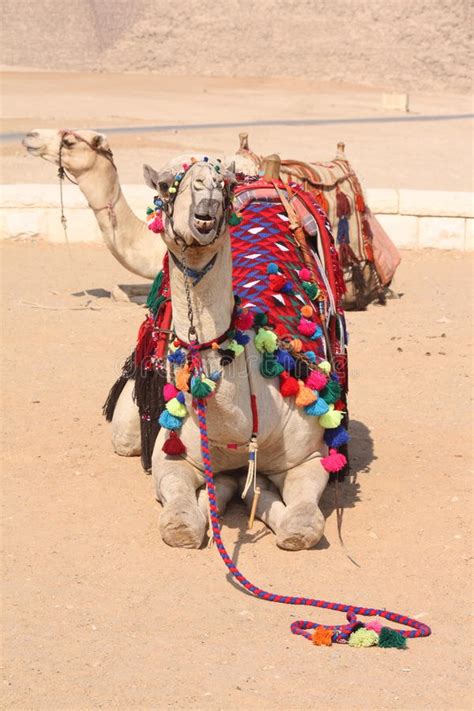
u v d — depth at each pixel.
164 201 5.92
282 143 35.47
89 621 5.95
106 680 5.30
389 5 141.62
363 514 7.52
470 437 9.14
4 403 9.75
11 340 12.00
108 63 143.50
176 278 6.18
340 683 5.29
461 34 134.62
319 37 138.88
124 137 33.38
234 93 79.62
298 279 7.53
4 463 8.34
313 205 8.17
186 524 6.75
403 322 13.40
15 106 54.34
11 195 18.12
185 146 32.19
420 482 8.11
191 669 5.41
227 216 6.02
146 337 7.68
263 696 5.14
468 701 5.14
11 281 15.28
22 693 5.17
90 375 10.73
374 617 6.06
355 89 101.62
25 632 5.80
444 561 6.79
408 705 5.08
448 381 10.77
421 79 125.94
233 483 7.39
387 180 27.20
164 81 95.56
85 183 13.16
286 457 7.09
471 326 13.16
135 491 7.85
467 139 41.00
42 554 6.82
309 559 6.77
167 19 147.50
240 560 6.73
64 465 8.33
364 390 10.45
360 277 13.91
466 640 5.80
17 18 147.88
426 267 17.14
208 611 6.07
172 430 6.90
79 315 13.38
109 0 147.00
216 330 6.24
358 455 8.68
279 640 5.75
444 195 18.06
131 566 6.65
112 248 13.37
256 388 6.64
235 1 146.75
